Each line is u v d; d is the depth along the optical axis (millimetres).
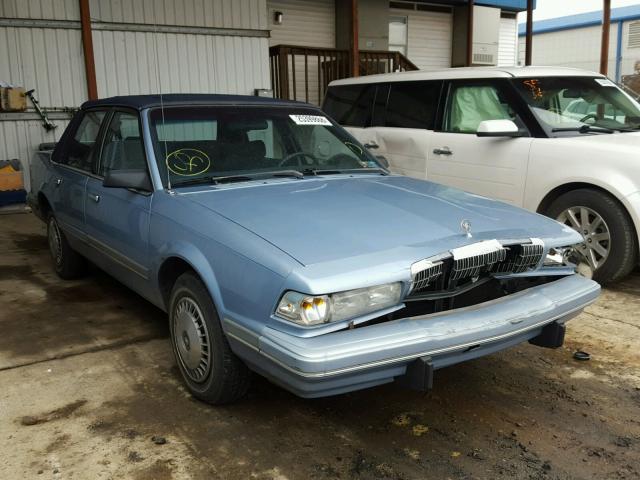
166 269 3330
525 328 2805
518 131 5285
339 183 3680
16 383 3389
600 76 6023
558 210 5043
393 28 15539
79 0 9555
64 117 9805
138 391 3301
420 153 6098
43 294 4930
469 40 15977
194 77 10859
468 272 2752
